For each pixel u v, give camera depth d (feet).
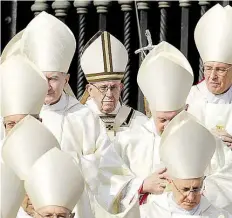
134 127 66.44
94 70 68.23
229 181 63.72
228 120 66.44
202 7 78.48
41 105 60.85
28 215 57.16
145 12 79.30
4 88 60.29
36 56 63.93
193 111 66.59
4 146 57.52
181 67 62.34
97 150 64.18
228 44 65.21
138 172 64.34
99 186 63.46
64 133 64.03
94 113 65.67
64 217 55.52
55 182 55.36
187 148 59.06
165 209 59.88
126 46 79.71
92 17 80.94
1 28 81.05
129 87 80.02
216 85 65.92
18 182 55.42
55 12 80.84
